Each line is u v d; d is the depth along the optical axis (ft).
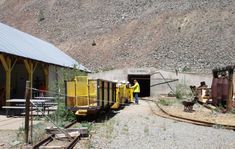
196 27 241.55
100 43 252.42
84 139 39.22
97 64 220.64
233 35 220.84
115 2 324.60
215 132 45.60
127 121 55.67
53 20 323.37
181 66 186.80
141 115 64.80
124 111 73.00
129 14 291.58
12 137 39.93
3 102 73.97
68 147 32.78
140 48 228.22
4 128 46.60
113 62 217.15
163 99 96.02
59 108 57.52
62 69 85.71
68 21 314.14
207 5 268.41
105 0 334.24
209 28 235.61
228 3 266.57
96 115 57.62
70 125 48.91
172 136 41.83
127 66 200.54
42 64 89.76
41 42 123.54
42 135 40.73
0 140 38.27
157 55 208.54
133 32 254.68
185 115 61.77
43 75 95.61
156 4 294.05
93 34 272.72
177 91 111.75
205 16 253.44
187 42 220.43
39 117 56.54
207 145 36.81
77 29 293.23
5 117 59.62
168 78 131.23
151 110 74.90
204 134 43.75
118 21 284.82
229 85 68.54
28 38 108.37
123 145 35.76
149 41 235.40
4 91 74.54
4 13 370.94
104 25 285.02
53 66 97.09
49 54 103.30
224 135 43.45
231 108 67.72
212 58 193.88
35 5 365.20
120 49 233.76
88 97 56.44
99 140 38.29
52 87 89.86
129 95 97.19
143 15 281.13
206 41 217.77
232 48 203.92
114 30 269.03
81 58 236.84
